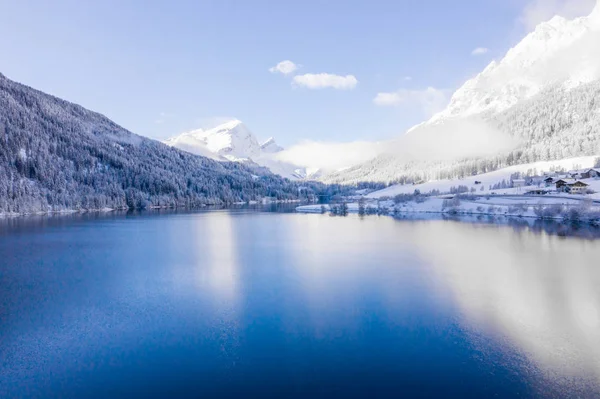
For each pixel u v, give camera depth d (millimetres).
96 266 68125
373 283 55031
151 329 38812
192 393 27281
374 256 75812
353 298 48062
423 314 42156
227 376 29547
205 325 39781
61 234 112750
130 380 29031
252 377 29344
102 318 41875
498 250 80062
